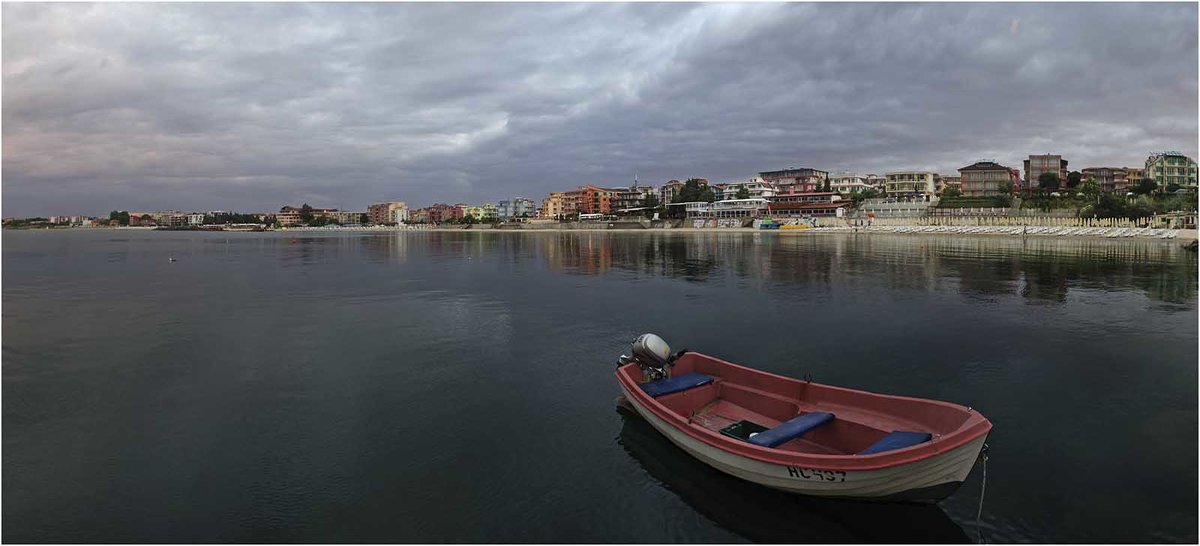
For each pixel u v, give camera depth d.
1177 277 42.41
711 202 182.00
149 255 85.00
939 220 124.19
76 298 37.88
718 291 38.16
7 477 12.56
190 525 10.75
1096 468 12.48
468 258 72.12
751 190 188.38
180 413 16.34
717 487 11.87
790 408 13.62
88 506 11.41
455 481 12.33
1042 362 20.27
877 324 26.64
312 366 20.91
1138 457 12.97
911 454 9.82
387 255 80.38
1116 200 108.88
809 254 68.19
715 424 13.93
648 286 41.50
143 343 24.53
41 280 49.34
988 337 23.88
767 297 35.12
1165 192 129.12
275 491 11.95
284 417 16.00
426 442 14.30
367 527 10.66
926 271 48.06
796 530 10.45
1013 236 102.00
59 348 23.64
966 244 83.62
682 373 16.02
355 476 12.58
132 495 11.83
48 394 17.95
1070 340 23.19
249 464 13.16
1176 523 10.43
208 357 22.20
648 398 13.66
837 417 12.46
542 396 17.55
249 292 40.38
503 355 22.27
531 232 194.88
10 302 36.19
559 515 11.02
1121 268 48.62
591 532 10.48
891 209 143.38
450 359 21.73
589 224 199.88
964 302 32.31
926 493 10.45
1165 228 92.56
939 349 22.16
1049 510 10.89
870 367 20.06
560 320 28.92
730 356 21.78
